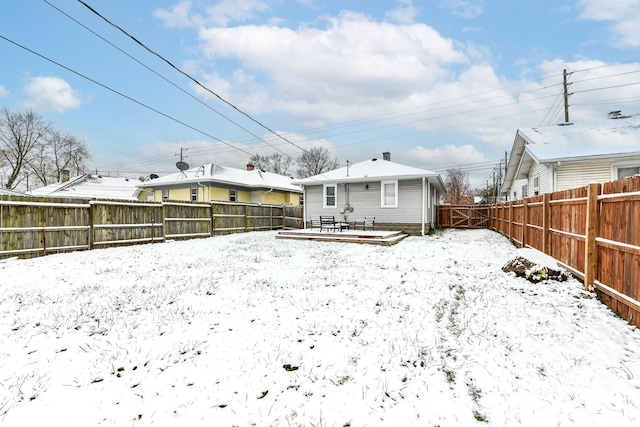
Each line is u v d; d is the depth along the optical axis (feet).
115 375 9.34
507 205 43.39
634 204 12.16
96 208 33.58
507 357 10.26
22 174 118.62
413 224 51.08
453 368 9.77
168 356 10.36
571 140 39.01
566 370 9.44
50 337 11.66
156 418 7.59
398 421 7.53
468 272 21.84
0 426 7.18
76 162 133.80
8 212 26.78
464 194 218.38
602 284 14.70
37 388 8.63
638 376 9.12
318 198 58.29
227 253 31.01
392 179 51.85
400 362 10.07
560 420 7.38
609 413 7.59
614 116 48.06
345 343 11.31
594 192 15.37
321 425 7.39
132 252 31.45
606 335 11.62
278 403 8.16
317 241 41.93
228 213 52.90
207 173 78.07
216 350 10.78
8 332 11.97
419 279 19.94
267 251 32.45
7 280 19.57
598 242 15.10
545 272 18.38
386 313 14.08
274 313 14.14
